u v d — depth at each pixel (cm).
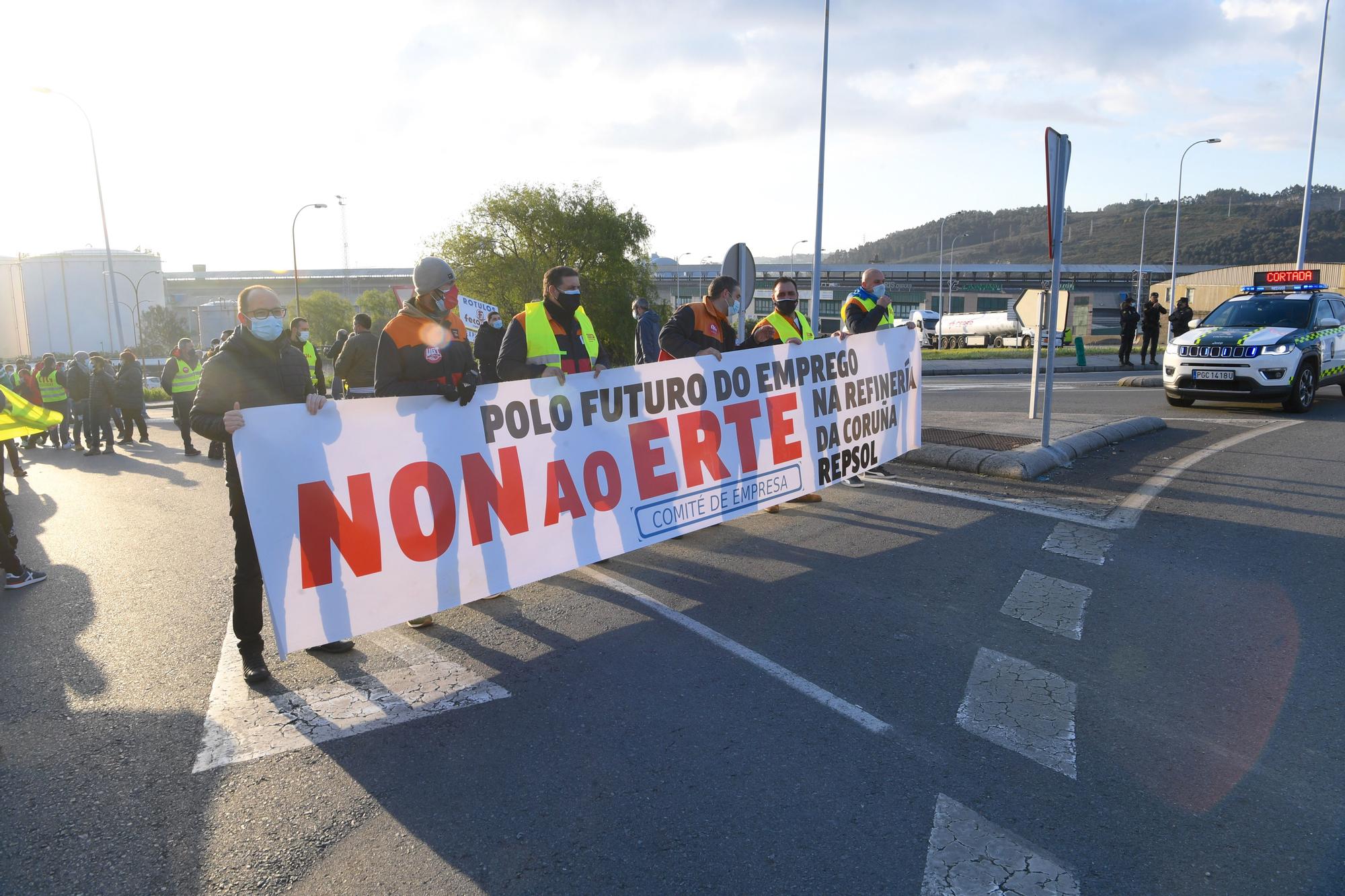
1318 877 257
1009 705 369
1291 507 671
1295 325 1260
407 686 407
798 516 696
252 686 413
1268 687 381
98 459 1448
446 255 5019
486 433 488
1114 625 454
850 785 311
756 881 259
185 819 300
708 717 365
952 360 2950
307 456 420
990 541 605
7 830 294
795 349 676
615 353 5062
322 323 9638
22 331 11044
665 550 614
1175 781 310
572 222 4881
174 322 10662
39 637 496
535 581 505
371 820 297
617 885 259
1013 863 265
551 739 351
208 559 673
